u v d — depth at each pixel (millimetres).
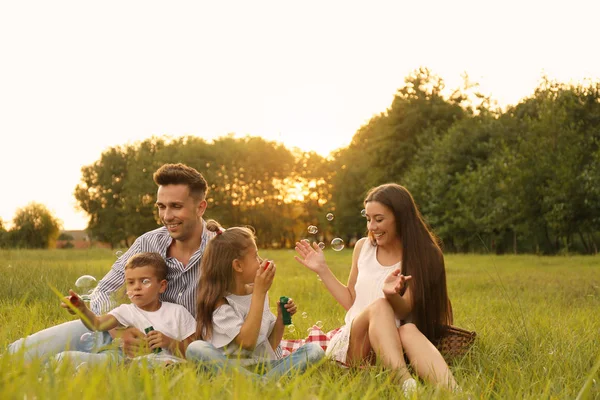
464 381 3123
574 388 3117
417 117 45781
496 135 39094
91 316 3635
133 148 71375
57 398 1828
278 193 65125
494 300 8125
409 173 42406
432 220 37719
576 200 29781
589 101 35406
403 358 3479
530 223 31516
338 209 55781
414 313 4145
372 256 4523
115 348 2969
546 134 32031
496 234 37188
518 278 12656
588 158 31203
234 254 3736
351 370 3633
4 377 1988
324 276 4766
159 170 4199
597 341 4512
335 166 60156
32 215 67438
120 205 70250
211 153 63500
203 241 4281
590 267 17562
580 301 8336
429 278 4184
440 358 3396
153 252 4121
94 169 71812
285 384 2828
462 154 39281
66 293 7559
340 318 6547
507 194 31906
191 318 3893
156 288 3930
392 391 2908
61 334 3816
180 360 3383
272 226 64000
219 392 2297
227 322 3643
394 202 4309
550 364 3617
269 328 3916
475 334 4012
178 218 4191
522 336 4457
